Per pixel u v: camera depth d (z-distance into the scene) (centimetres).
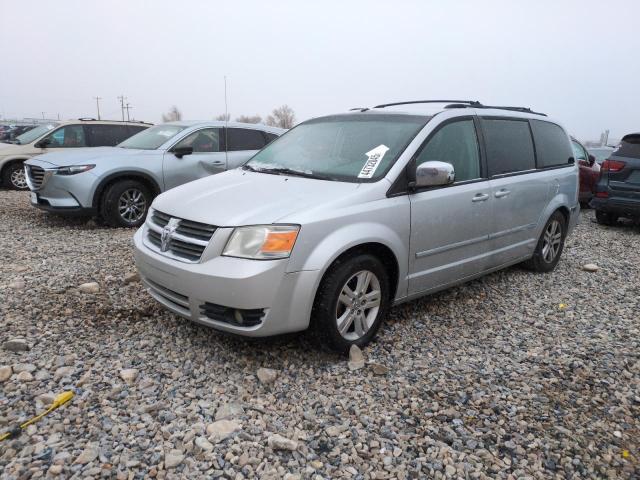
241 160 866
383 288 378
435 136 422
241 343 373
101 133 1213
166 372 331
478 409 308
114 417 281
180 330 391
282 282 321
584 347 398
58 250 614
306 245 328
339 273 342
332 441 273
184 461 251
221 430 272
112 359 343
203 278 324
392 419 294
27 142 1217
